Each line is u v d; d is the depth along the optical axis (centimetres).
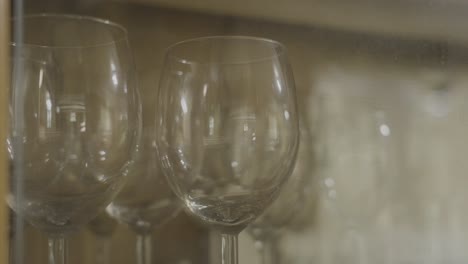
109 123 51
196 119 52
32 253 48
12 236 46
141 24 61
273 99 52
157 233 62
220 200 53
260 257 59
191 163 52
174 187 54
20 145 47
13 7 46
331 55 64
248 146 52
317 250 67
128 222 61
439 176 69
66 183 50
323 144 68
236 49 52
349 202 70
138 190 61
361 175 71
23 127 47
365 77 66
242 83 52
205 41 52
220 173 53
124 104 52
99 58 51
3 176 45
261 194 53
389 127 71
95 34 51
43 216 49
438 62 64
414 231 71
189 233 61
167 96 52
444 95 66
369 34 64
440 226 69
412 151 70
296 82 64
